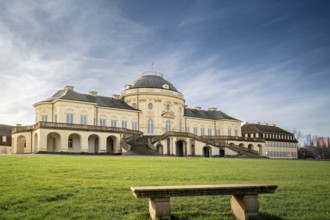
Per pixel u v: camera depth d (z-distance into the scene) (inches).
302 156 4483.3
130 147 1950.1
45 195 417.4
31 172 634.8
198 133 3127.5
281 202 423.5
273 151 3796.8
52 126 1930.4
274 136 3855.8
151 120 2640.3
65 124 1985.7
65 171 671.1
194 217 357.7
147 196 328.2
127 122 2544.3
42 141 1877.5
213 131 3253.0
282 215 368.5
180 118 2842.0
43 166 762.2
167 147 2260.1
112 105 2509.8
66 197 418.3
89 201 399.9
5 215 343.9
